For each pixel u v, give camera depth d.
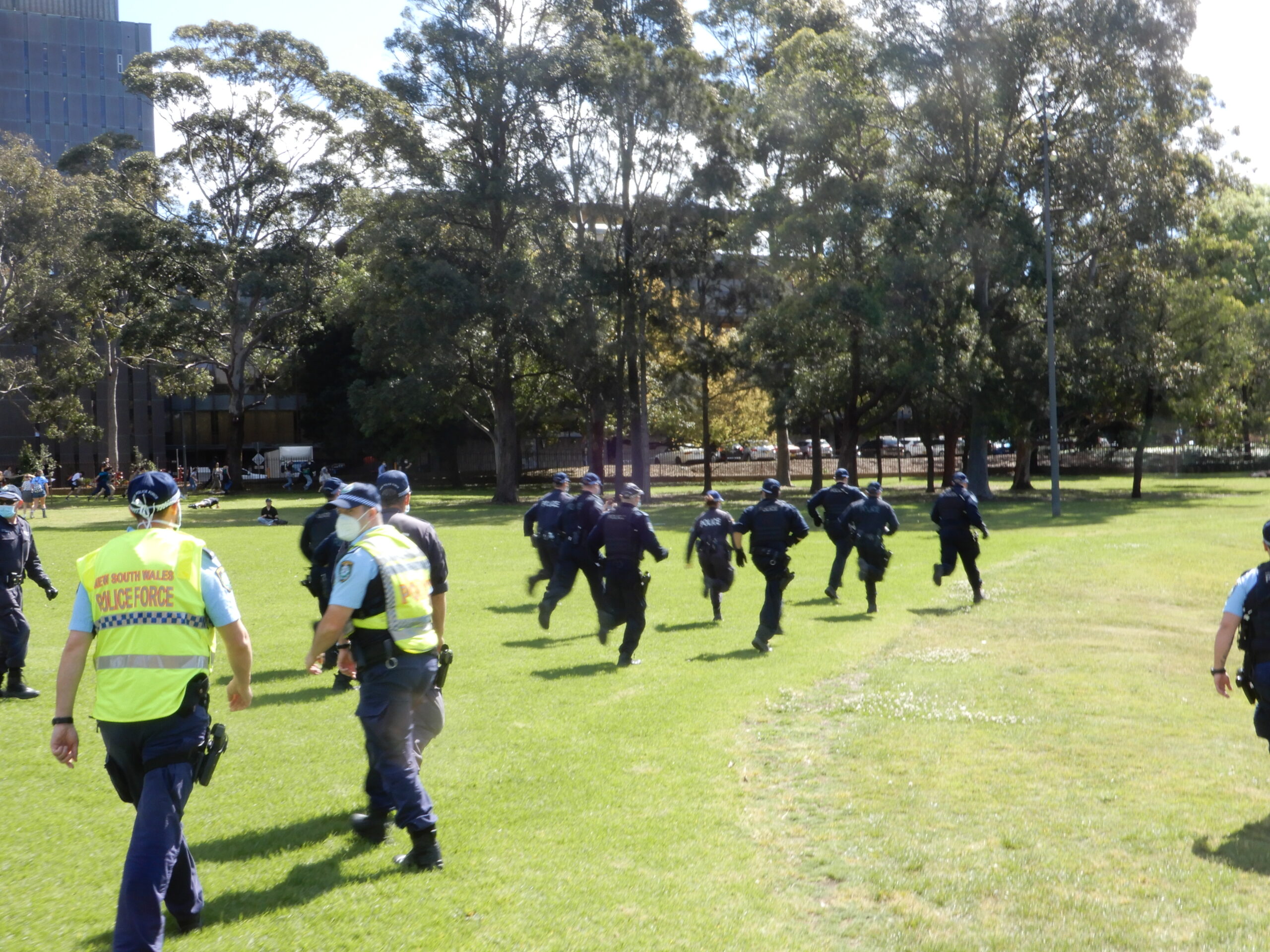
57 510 44.81
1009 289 41.19
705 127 43.28
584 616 14.15
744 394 54.62
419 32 43.31
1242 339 44.62
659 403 55.84
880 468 61.12
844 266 41.69
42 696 9.64
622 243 45.16
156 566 4.52
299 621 13.67
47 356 61.41
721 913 4.89
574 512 12.37
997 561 20.86
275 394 69.75
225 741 4.66
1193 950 4.49
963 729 8.19
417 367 43.81
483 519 36.03
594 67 42.94
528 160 43.97
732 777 6.97
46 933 4.70
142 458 69.06
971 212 39.03
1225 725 8.34
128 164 55.97
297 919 4.82
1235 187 49.38
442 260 42.81
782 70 44.66
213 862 5.52
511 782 6.83
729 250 44.56
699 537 13.59
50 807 6.45
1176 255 42.69
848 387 45.53
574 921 4.80
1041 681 9.94
